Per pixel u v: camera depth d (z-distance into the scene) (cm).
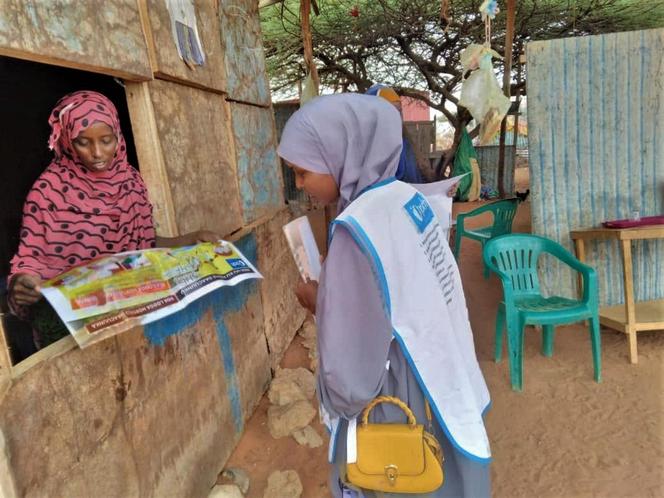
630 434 278
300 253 161
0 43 134
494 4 404
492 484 248
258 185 361
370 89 333
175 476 214
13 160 235
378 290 123
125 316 141
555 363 363
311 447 280
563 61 392
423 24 973
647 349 373
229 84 316
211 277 181
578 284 411
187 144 247
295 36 973
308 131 133
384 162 135
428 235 141
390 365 137
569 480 247
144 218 211
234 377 286
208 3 287
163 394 208
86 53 170
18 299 145
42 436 142
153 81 218
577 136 402
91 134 175
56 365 149
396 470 134
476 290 532
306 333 436
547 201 414
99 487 166
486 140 436
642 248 415
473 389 149
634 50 386
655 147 399
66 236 183
